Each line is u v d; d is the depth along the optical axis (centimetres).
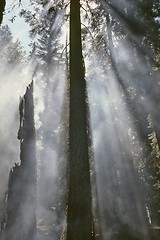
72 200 934
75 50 1113
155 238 1088
